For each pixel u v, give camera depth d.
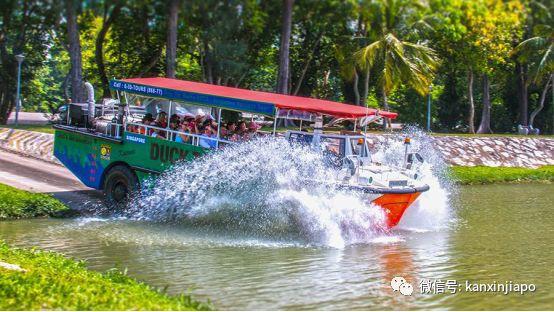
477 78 47.03
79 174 15.46
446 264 11.01
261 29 34.22
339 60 36.97
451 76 46.25
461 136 30.66
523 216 16.31
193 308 7.56
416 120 46.53
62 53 50.75
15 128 26.09
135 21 32.84
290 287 9.28
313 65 40.69
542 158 30.70
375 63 35.22
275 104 12.74
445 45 38.28
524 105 43.81
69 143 15.71
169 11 29.62
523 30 40.16
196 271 9.99
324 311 8.26
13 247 10.89
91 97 15.91
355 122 14.38
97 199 15.27
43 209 13.77
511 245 12.68
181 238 12.23
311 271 10.21
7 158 20.89
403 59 32.38
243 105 13.12
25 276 7.89
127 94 14.90
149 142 14.16
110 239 11.95
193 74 40.44
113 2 29.86
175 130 14.03
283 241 12.30
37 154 21.70
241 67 34.84
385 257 11.34
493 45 37.75
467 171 25.44
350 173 12.77
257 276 9.81
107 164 14.85
